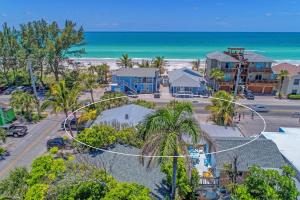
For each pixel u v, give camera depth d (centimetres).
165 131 1859
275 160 2645
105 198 1766
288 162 2641
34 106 5075
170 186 2269
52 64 6631
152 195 2177
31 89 6431
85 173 1986
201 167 2831
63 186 1839
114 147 2708
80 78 5884
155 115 1911
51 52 6288
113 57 14012
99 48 18912
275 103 5747
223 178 2541
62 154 3100
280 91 6328
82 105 4028
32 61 6281
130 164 2470
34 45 6378
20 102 4481
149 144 1827
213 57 6750
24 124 4438
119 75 6438
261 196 1827
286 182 1844
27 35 6619
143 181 2312
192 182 2345
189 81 6338
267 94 6419
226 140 2892
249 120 4750
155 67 7700
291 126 4494
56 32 6738
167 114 1888
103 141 2684
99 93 6331
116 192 1781
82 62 11050
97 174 1986
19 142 3769
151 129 1864
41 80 6594
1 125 4178
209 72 6994
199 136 1858
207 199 2389
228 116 3878
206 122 4231
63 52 7006
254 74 6381
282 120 4775
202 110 5112
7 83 6875
